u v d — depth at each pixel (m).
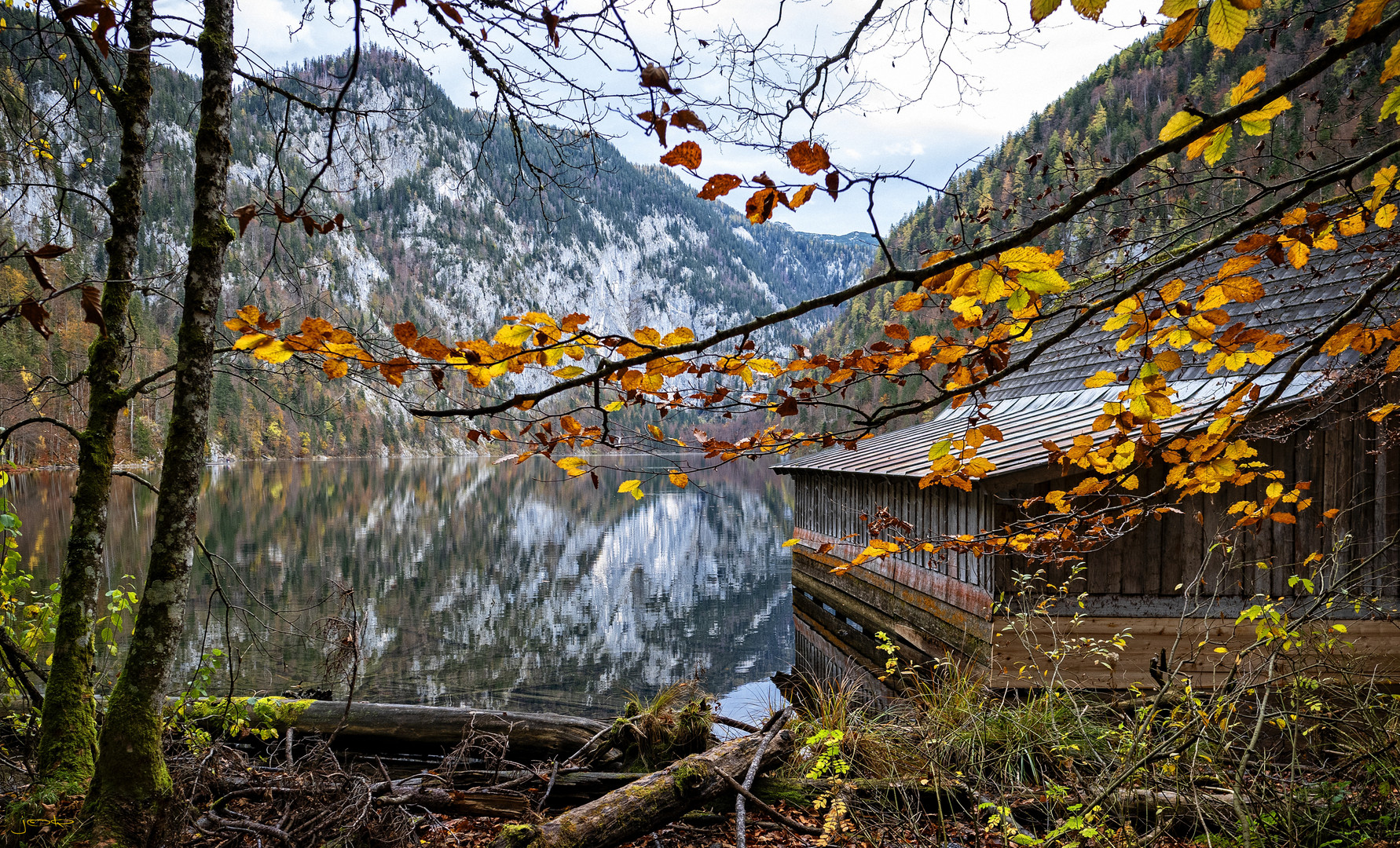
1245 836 3.72
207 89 3.51
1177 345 2.16
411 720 5.99
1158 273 1.93
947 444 2.60
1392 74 1.62
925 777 5.02
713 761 4.89
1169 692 5.01
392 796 4.50
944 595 10.80
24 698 5.11
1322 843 3.97
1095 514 3.10
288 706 6.03
